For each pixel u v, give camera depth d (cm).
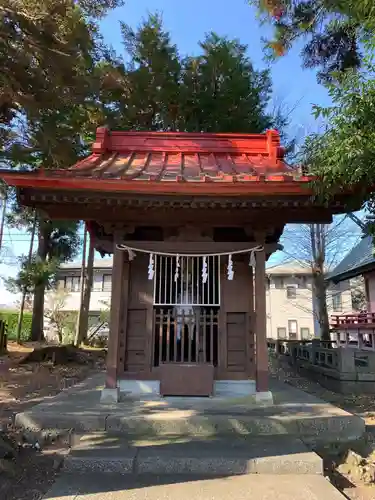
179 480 401
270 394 621
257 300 655
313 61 941
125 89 1409
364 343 1694
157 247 671
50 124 1073
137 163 743
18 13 812
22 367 1280
